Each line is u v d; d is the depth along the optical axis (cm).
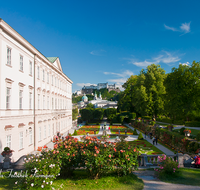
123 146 1256
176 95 4125
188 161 1666
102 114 8019
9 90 2027
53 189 948
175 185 1116
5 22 1853
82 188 1034
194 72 3953
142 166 1622
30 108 2620
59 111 4431
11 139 2030
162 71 6384
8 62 2011
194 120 5462
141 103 6056
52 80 3872
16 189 962
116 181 1157
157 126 4166
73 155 1165
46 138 3322
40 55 2953
